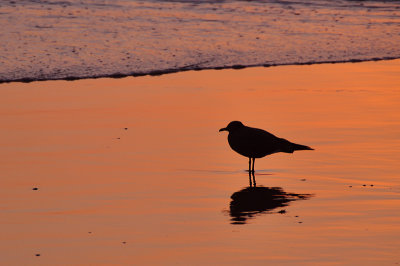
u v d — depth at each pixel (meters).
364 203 12.52
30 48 24.97
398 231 11.02
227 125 16.19
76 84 21.56
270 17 32.12
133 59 24.39
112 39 26.77
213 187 13.49
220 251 10.16
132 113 18.75
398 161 15.18
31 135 16.62
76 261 9.77
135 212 11.91
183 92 21.06
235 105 19.70
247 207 12.28
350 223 11.40
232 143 14.86
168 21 30.14
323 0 36.62
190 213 11.93
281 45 27.31
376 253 10.09
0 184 13.31
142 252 10.11
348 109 19.50
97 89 21.14
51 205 12.20
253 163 14.88
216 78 22.86
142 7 32.59
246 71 23.86
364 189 13.37
